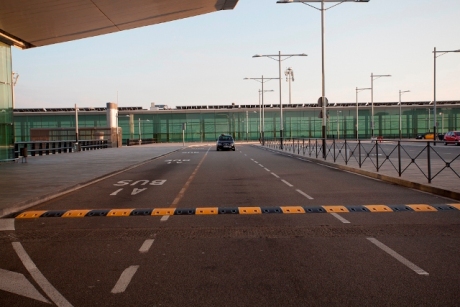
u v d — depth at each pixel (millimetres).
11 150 28328
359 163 20719
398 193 12734
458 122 88250
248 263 6035
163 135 92562
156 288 5109
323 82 29656
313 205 10742
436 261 6035
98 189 14594
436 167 19781
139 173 20750
